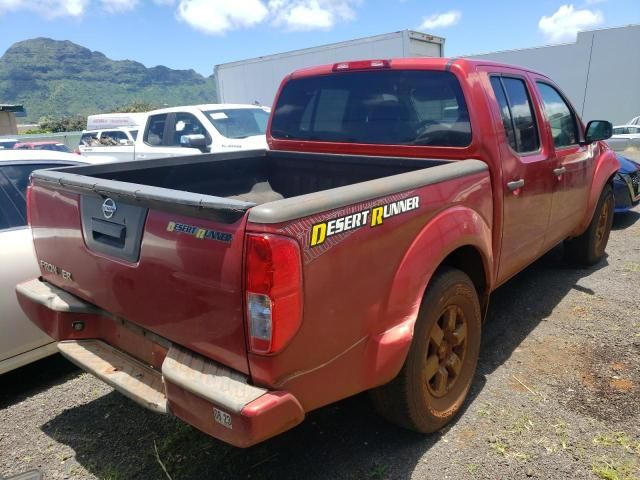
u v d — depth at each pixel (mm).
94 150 11133
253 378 1913
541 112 3859
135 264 2227
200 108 8961
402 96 3430
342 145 3754
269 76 16094
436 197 2590
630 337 3855
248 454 2754
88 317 2713
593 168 4926
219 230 1875
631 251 6027
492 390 3248
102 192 2318
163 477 2609
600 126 4570
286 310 1825
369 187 2184
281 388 1912
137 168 3406
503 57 27609
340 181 3754
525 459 2629
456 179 2768
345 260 2051
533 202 3682
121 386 2312
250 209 1812
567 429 2842
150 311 2234
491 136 3141
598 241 5480
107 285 2434
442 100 3240
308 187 3930
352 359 2184
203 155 3734
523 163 3461
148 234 2141
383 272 2264
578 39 25391
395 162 3402
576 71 25781
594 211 5074
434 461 2646
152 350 2381
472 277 3209
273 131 4230
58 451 2832
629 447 2686
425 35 13523
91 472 2662
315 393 2051
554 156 3961
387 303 2307
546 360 3584
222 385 1924
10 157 3811
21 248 3387
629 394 3143
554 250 6117
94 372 2449
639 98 24438
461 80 3154
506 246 3400
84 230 2506
